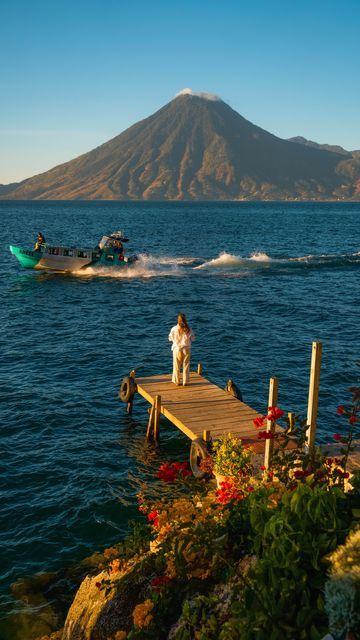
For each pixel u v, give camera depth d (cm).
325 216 18775
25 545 1067
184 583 605
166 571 625
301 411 1775
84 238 8656
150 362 2300
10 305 3406
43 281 4269
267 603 460
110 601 686
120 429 1638
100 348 2486
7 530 1116
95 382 2041
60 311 3259
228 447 936
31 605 895
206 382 1705
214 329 2842
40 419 1681
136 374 2147
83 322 2988
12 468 1377
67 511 1184
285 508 525
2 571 991
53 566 1004
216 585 583
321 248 7319
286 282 4272
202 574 595
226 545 604
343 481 665
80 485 1299
